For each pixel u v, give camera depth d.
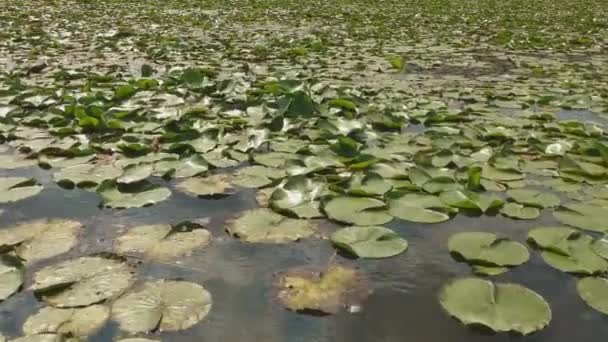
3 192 2.67
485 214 2.58
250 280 2.01
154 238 2.27
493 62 6.78
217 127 3.70
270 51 7.15
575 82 5.58
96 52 6.87
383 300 1.91
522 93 5.02
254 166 3.11
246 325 1.75
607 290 1.94
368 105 4.41
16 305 1.80
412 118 4.12
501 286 1.93
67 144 3.35
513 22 11.43
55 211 2.53
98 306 1.79
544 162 3.24
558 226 2.47
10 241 2.21
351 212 2.51
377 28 10.16
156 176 2.96
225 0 16.23
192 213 2.55
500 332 1.74
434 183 2.82
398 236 2.31
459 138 3.62
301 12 13.11
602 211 2.56
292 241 2.29
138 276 1.99
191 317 1.76
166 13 12.27
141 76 5.41
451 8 15.16
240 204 2.65
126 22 10.24
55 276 1.95
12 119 3.79
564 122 3.96
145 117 3.95
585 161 3.22
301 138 3.62
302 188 2.75
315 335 1.72
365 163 3.04
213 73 5.49
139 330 1.68
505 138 3.63
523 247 2.22
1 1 13.97
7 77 5.12
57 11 11.99
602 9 15.07
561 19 12.11
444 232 2.41
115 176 2.89
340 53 7.18
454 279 2.02
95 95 4.43
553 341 1.70
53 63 6.07
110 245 2.22
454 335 1.73
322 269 2.10
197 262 2.12
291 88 4.68
